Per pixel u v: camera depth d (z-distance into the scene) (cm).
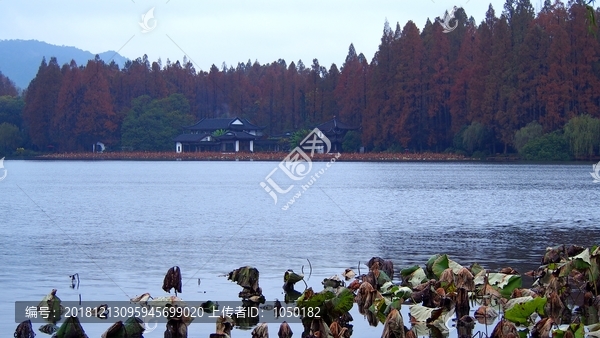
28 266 2591
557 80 11950
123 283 2283
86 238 3400
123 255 2848
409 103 13825
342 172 10344
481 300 1981
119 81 16800
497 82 12494
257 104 17125
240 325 1822
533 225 3888
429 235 3456
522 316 1786
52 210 4938
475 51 13075
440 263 2145
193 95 17662
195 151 16212
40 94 16388
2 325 1798
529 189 6719
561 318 1805
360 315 1892
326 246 3084
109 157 15988
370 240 3272
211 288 2219
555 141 11469
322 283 2253
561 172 9675
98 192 6750
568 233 3503
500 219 4222
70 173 10700
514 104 12250
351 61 16562
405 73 13888
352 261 2684
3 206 5259
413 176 9119
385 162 13788
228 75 17950
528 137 11744
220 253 2894
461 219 4225
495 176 8925
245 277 2092
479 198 5772
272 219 4288
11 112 17700
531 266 2527
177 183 8138
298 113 16238
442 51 13725
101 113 16012
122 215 4559
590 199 5606
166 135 16150
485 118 12550
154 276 2402
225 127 16038
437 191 6569
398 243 3159
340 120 15262
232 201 5669
